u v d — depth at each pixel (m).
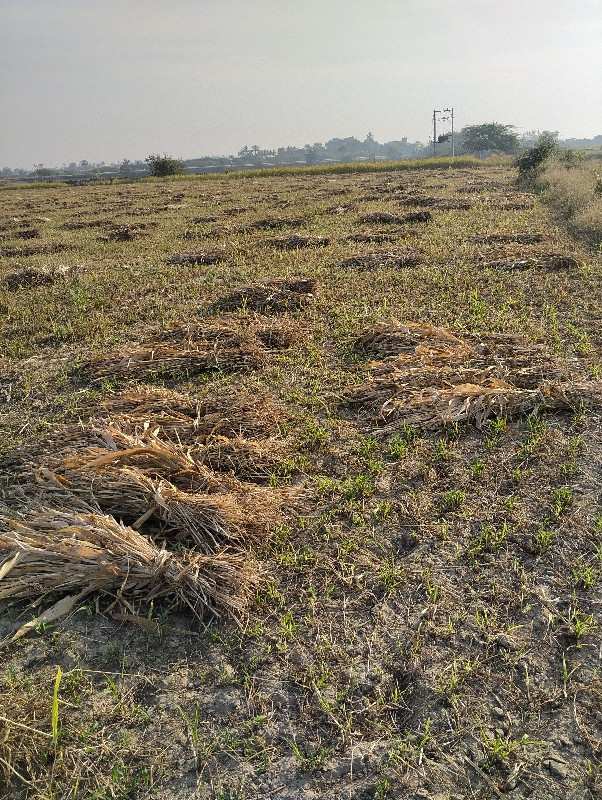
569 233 11.88
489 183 24.47
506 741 2.47
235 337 6.58
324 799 2.31
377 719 2.60
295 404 5.35
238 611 3.12
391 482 4.17
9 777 2.42
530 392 4.94
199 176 44.34
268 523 3.66
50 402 5.62
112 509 3.73
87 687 2.78
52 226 18.39
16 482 4.26
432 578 3.32
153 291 9.34
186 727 2.59
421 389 5.18
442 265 9.91
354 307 7.91
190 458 4.06
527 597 3.17
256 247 12.12
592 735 2.49
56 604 3.15
